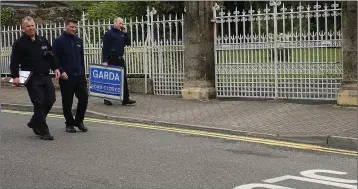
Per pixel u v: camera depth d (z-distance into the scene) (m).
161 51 13.22
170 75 13.13
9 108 12.16
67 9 18.91
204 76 12.42
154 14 14.22
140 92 13.64
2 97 13.29
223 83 12.52
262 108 10.85
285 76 11.64
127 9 16.36
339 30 11.28
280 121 9.62
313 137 8.26
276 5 11.43
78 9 19.11
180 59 12.91
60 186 5.79
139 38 13.88
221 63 12.47
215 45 12.51
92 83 11.88
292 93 11.62
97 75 11.80
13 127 9.53
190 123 9.75
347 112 10.05
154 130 9.41
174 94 13.12
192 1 12.30
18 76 8.20
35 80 8.32
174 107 11.48
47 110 8.55
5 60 16.22
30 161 6.93
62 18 18.38
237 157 7.27
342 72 10.74
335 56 10.91
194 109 11.16
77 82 8.95
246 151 7.69
